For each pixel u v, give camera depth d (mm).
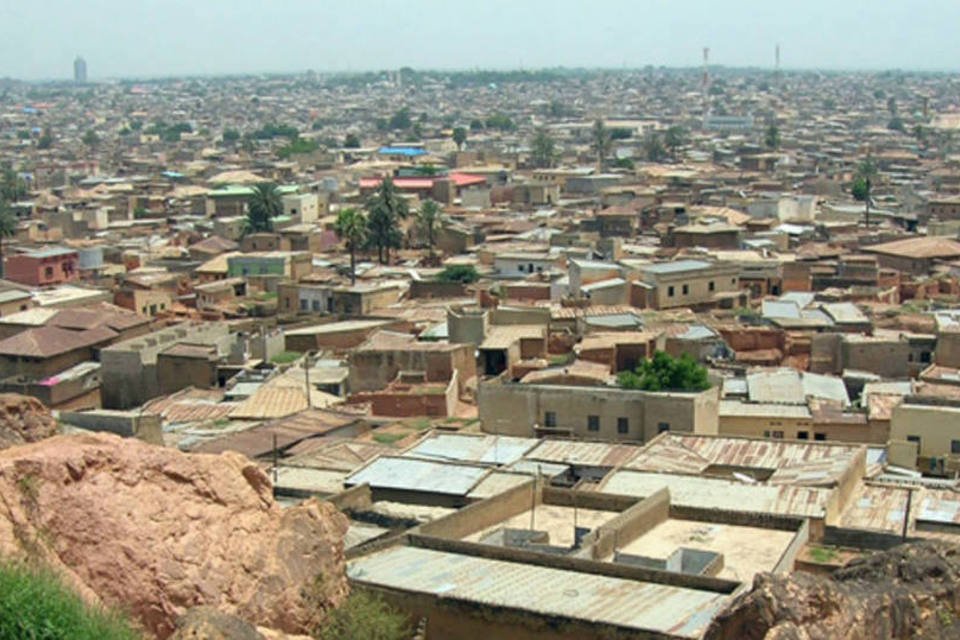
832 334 88625
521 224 164750
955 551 25609
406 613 32438
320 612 28984
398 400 75938
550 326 94500
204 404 78375
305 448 61656
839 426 66125
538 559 35594
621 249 130250
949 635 23953
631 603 31688
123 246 161125
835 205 179500
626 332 88750
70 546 25328
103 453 27062
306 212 183375
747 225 152625
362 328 97188
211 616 22109
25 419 37094
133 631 22000
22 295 111812
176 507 27266
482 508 43719
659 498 44469
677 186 198750
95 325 98000
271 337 94250
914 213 169625
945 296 113125
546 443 58844
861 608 22953
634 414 62719
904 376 84062
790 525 43406
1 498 24781
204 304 121375
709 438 57562
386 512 46938
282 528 29203
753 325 95312
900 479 54906
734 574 38906
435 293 117750
